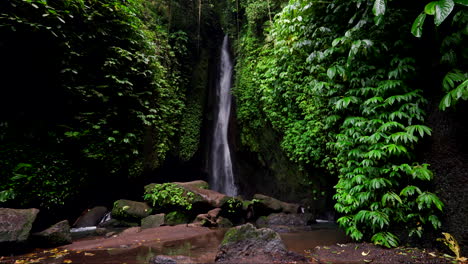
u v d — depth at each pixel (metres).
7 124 4.93
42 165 5.36
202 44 11.66
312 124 6.28
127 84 6.95
